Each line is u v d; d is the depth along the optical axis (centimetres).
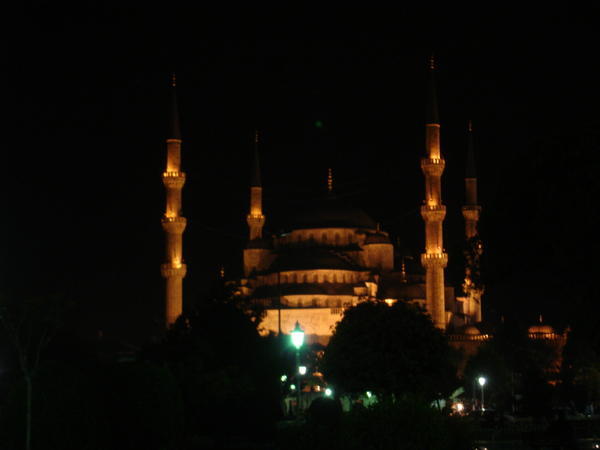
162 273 16975
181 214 17375
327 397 3791
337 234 19650
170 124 17600
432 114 17212
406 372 8656
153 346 8388
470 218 19262
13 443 4478
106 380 5509
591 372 10931
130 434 5578
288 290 18062
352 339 8738
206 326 8375
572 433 5325
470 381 15062
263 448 6825
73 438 4556
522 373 14438
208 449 6700
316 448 3641
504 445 7050
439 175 16975
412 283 19012
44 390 4569
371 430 3731
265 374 8450
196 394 7500
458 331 17900
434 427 3803
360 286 18088
